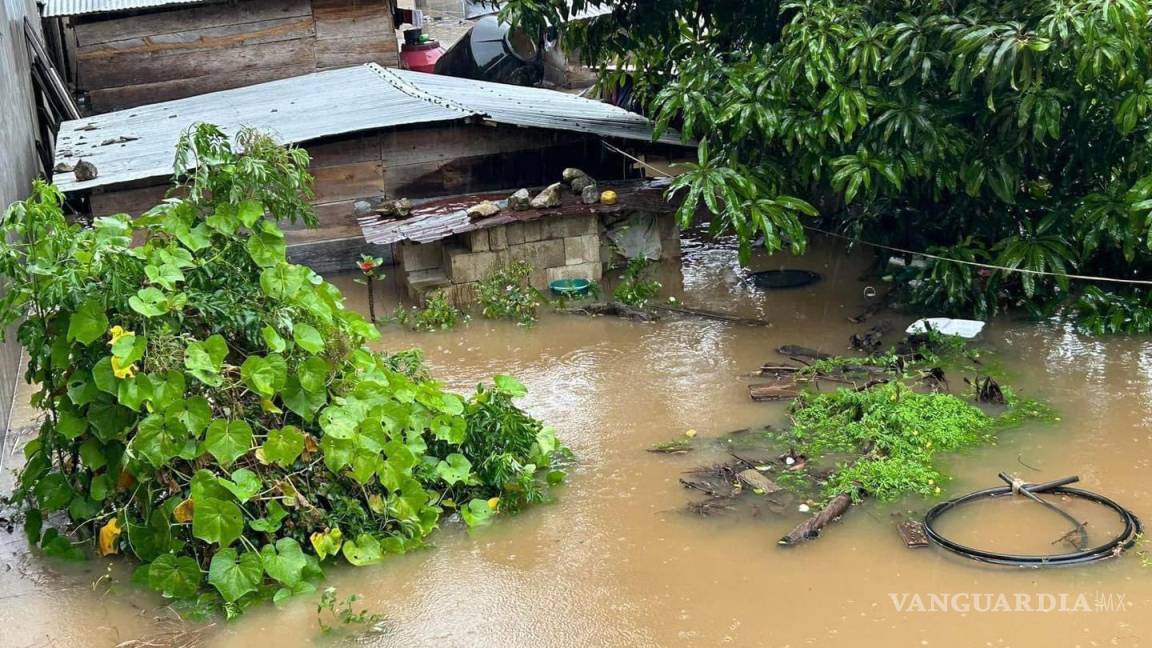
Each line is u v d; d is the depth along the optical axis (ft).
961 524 18.26
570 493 19.94
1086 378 24.29
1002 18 25.40
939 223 30.73
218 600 16.74
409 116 34.96
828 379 24.82
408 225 31.35
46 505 18.19
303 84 44.29
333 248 35.63
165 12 46.21
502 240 31.32
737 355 26.91
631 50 39.91
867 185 26.37
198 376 16.92
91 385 17.22
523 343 28.55
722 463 20.88
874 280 32.65
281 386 17.58
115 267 17.24
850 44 26.27
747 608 16.08
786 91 27.25
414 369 21.57
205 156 18.94
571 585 16.89
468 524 18.71
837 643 15.15
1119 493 19.02
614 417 23.35
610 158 37.65
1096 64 23.54
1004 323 28.17
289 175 19.40
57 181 32.45
